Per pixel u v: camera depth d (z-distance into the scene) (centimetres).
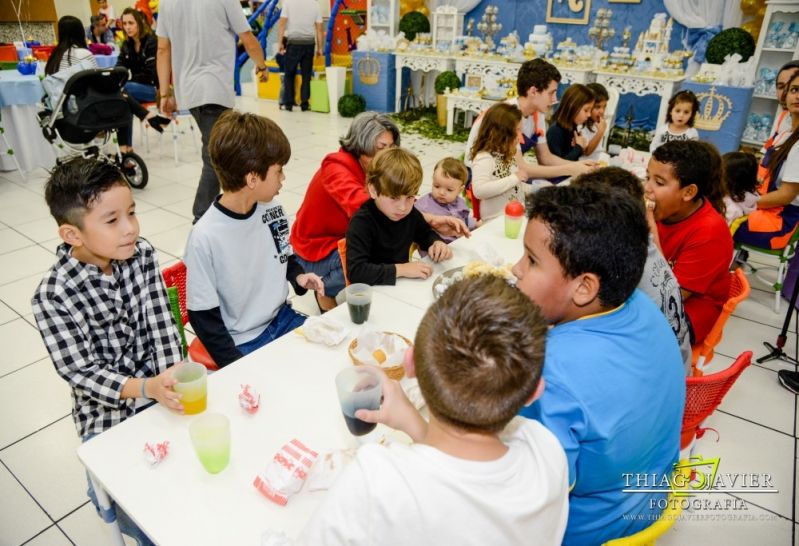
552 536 76
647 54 560
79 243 120
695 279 175
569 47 606
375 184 177
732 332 279
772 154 325
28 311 272
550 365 88
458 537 64
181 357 147
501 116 260
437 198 248
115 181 118
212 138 149
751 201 299
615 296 93
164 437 107
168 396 111
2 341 249
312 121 699
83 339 125
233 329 169
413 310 156
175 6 342
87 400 135
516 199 285
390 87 738
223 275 159
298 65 733
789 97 296
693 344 183
